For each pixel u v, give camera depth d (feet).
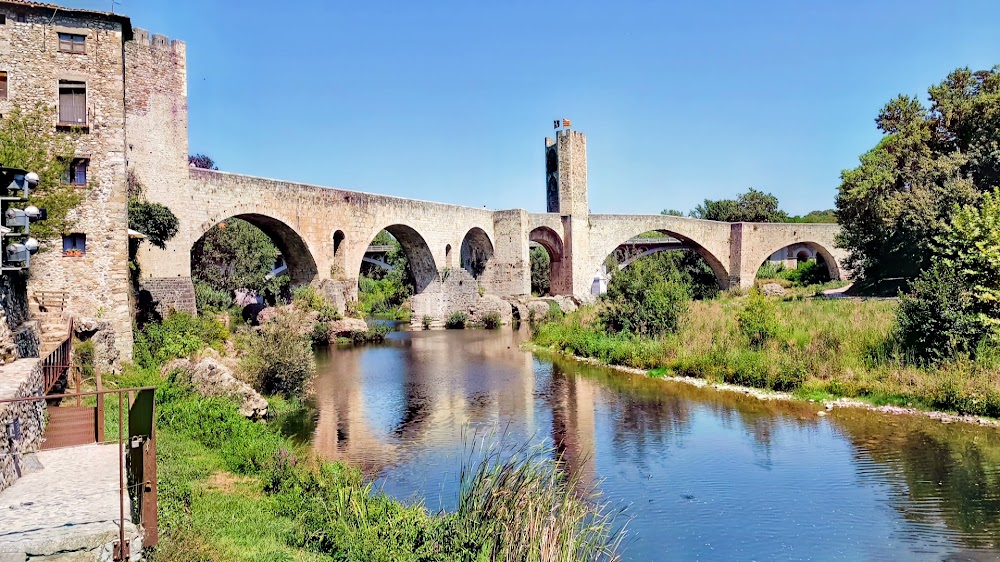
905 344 90.84
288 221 143.23
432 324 198.39
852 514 50.24
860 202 166.61
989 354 82.43
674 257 273.95
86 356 67.05
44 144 74.18
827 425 74.54
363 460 62.23
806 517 49.83
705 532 47.47
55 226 71.51
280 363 87.56
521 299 216.13
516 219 220.64
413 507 43.60
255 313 151.64
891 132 179.11
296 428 73.72
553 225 231.09
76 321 71.26
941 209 151.64
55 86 76.33
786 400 87.56
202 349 89.20
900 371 86.48
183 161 115.75
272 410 79.30
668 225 253.85
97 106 77.61
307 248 150.00
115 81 78.59
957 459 61.52
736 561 43.16
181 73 114.83
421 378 108.68
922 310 87.71
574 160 235.61
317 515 38.93
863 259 193.98
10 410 32.32
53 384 50.62
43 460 35.60
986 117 156.66
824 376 91.86
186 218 116.26
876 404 82.17
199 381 70.49
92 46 77.61
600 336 134.41
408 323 214.28
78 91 77.46
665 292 134.00
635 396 92.63
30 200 67.67
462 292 202.69
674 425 76.43
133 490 30.50
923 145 164.86
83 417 45.85
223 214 125.39
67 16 76.64
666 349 114.52
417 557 33.78
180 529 33.12
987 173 154.92
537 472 39.75
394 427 75.46
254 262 186.39
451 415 81.87
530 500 36.17
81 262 76.43
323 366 122.21
